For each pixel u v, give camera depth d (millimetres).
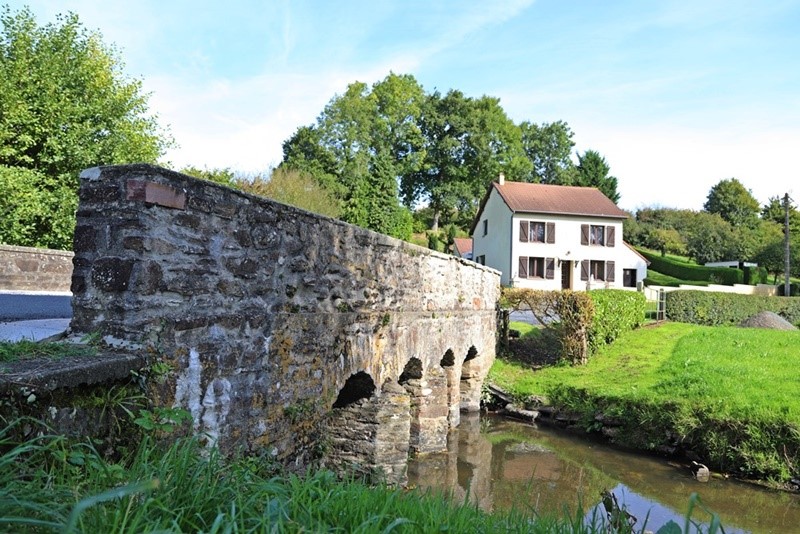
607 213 38406
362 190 43188
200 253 4367
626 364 15273
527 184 41656
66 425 3197
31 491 2412
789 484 8891
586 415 12180
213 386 4465
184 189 4203
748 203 71250
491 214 42281
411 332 9008
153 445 3598
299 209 5633
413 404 10211
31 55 20875
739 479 9250
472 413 13867
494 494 8203
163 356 3973
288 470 5324
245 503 2768
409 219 45031
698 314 25812
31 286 13078
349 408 7867
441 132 56562
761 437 9328
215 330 4504
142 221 3893
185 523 2557
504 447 10906
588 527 3586
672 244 56469
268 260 5164
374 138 54594
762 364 13703
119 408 3564
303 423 5809
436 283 10258
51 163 20500
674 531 2779
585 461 10094
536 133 65812
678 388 11969
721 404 10297
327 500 3070
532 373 15562
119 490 1937
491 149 55531
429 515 3188
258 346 5020
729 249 53875
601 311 16781
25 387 2924
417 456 10078
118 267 3875
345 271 6711
